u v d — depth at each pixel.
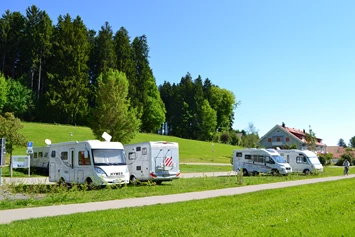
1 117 29.97
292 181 23.86
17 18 79.69
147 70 86.75
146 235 7.56
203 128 102.00
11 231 7.99
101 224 8.79
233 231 7.75
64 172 21.00
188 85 107.94
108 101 36.22
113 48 81.19
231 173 34.44
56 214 10.52
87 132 61.94
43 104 71.25
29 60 74.50
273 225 8.36
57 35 75.38
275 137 86.81
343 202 12.09
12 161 28.27
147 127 87.62
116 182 19.17
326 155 67.12
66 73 72.38
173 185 21.53
